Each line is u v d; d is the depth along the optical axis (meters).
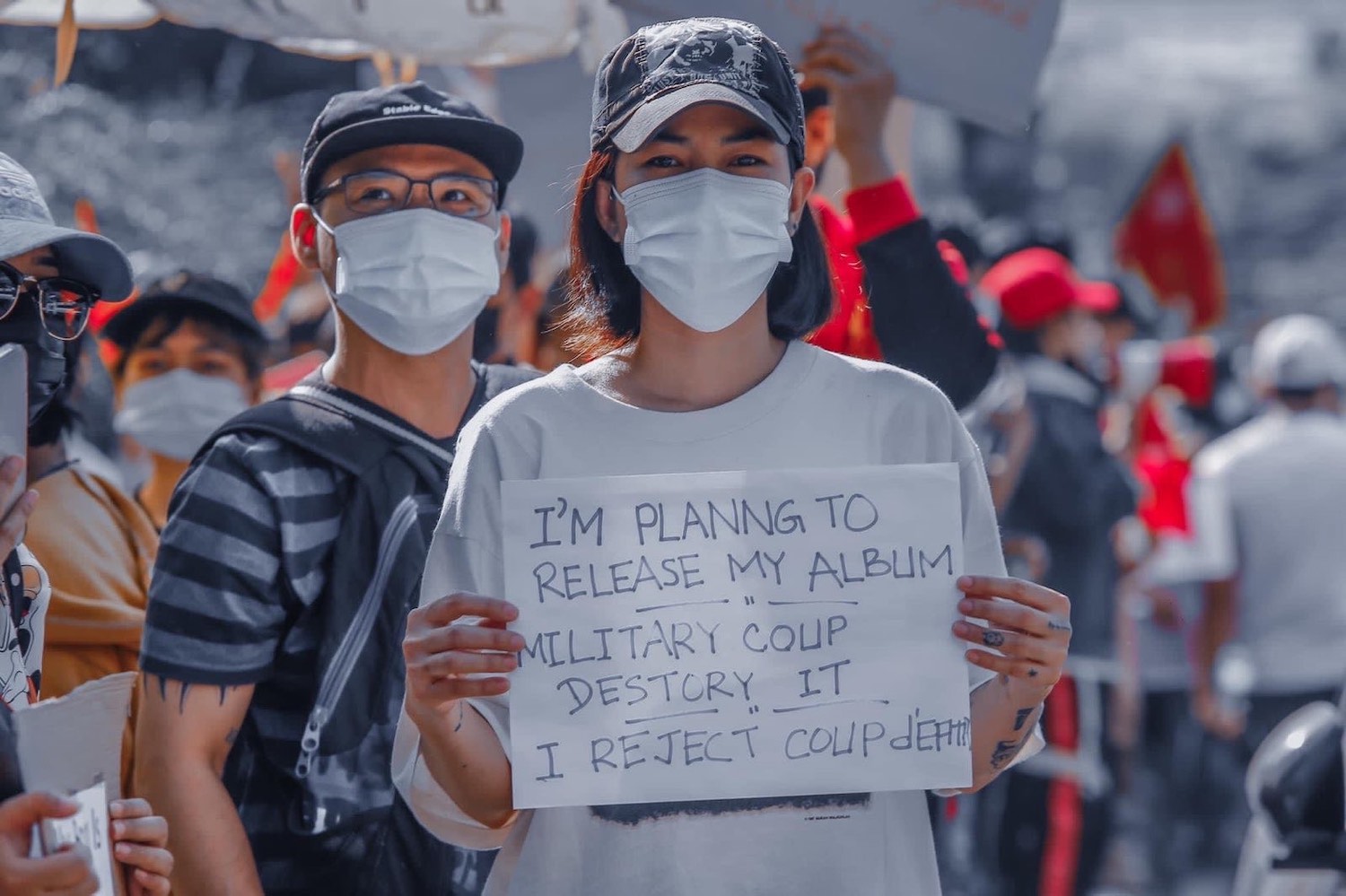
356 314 3.48
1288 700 8.63
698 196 2.56
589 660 2.52
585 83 6.19
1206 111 22.42
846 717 2.53
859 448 2.64
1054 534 7.28
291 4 4.71
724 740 2.52
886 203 4.07
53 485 3.94
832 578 2.55
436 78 6.25
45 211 3.15
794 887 2.53
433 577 2.66
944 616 2.55
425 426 3.53
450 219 3.51
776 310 2.75
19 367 2.53
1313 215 21.84
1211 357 12.17
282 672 3.35
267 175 9.17
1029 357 7.43
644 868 2.53
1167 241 12.16
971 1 4.16
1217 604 8.84
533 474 2.62
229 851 3.22
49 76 8.52
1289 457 8.64
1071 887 7.06
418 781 2.69
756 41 2.64
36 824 2.21
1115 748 8.16
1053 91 22.06
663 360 2.65
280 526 3.32
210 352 4.80
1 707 2.32
